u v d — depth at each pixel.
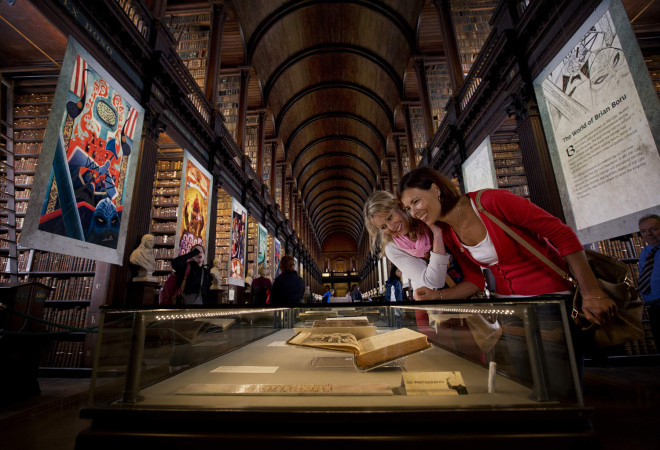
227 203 10.68
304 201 35.16
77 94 4.16
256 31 14.07
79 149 4.16
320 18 15.79
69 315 4.92
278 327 1.96
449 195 1.27
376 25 14.96
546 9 4.64
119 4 4.92
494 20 6.13
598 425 1.39
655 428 1.27
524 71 5.22
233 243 10.35
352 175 36.28
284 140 23.67
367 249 37.38
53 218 3.73
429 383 0.72
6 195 5.49
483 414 0.62
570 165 4.23
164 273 7.41
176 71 6.75
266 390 0.74
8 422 0.87
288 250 22.75
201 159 8.48
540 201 4.73
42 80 5.95
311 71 19.45
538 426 0.62
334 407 0.65
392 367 0.92
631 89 3.34
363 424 0.62
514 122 7.15
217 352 1.18
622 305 0.97
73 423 0.88
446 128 8.89
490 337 0.89
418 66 12.64
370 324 1.28
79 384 4.05
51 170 3.71
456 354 1.07
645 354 4.05
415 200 1.30
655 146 3.11
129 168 5.23
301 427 0.63
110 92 4.82
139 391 0.73
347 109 23.78
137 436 0.63
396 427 0.62
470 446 0.59
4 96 5.88
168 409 0.66
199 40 10.02
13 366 3.22
